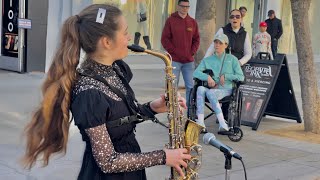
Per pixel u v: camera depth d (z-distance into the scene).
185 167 2.56
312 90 8.00
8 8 12.71
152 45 15.74
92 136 2.31
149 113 2.73
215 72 7.45
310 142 7.56
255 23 19.67
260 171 6.04
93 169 2.47
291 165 6.36
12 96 9.55
